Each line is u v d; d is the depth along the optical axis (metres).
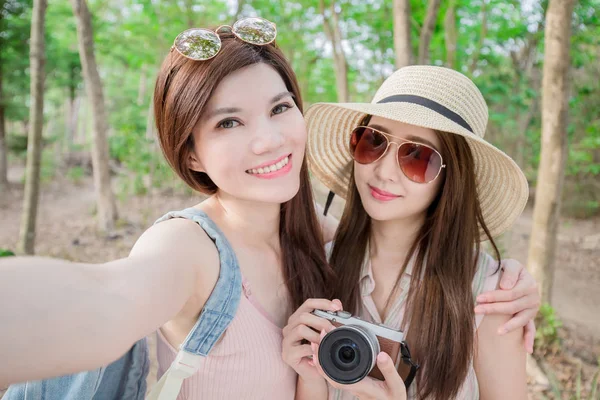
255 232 0.60
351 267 0.69
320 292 0.66
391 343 0.55
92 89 3.59
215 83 0.50
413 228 0.68
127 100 7.39
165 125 0.54
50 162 7.52
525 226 4.16
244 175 0.53
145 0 4.01
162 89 0.54
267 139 0.51
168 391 0.47
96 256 3.04
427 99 0.62
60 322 0.29
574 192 4.52
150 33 4.35
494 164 0.67
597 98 3.82
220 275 0.49
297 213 0.65
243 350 0.53
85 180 7.56
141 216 4.13
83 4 3.46
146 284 0.37
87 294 0.31
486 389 0.63
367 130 0.64
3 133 6.29
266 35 0.54
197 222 0.51
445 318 0.62
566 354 1.76
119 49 6.07
